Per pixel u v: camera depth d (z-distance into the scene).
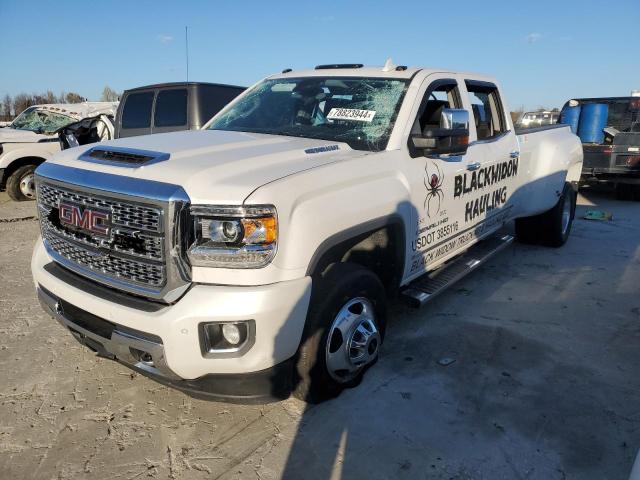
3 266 5.77
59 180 2.98
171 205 2.53
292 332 2.71
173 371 2.62
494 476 2.67
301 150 3.20
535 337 4.23
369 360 3.33
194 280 2.61
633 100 11.32
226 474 2.64
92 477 2.61
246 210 2.53
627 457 2.83
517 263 6.23
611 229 8.16
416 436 2.95
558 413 3.20
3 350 3.82
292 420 3.07
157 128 8.24
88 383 3.43
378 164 3.35
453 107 4.40
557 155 6.14
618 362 3.85
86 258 2.93
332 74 4.38
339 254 3.29
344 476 2.64
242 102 4.58
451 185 4.12
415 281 4.22
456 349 3.98
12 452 2.77
